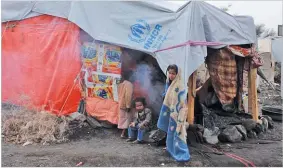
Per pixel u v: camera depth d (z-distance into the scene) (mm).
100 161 5176
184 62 5746
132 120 6727
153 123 6742
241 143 6637
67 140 6430
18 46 8203
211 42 6391
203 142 6371
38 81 7898
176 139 5398
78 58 7562
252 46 7461
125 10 6918
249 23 7363
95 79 7371
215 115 7438
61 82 7625
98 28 7098
